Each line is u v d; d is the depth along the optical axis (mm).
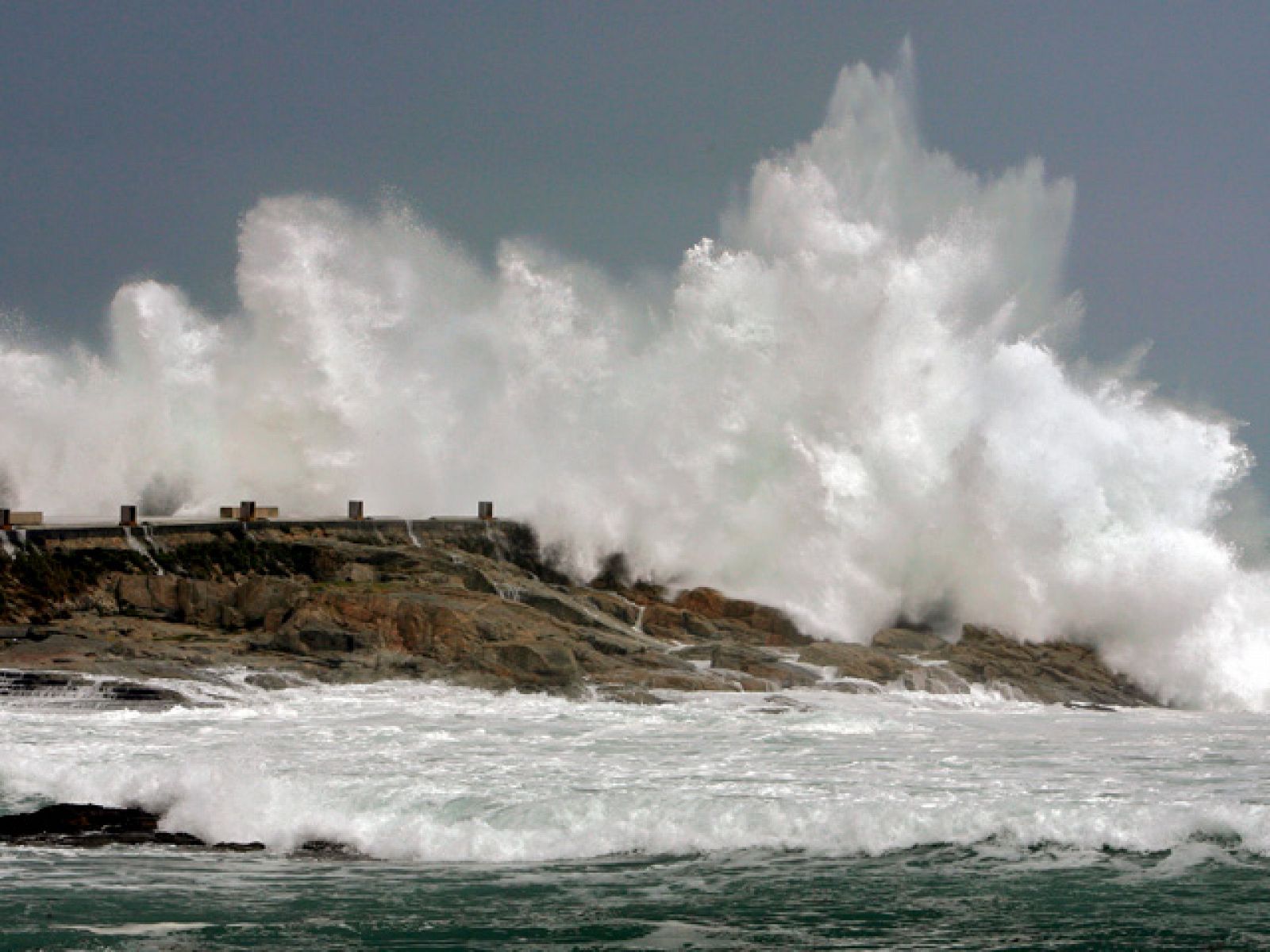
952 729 43250
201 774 32719
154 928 25531
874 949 25234
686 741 39375
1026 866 29656
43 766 33469
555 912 26766
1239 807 32406
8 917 25828
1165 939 25859
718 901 27469
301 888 27844
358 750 36719
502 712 42469
